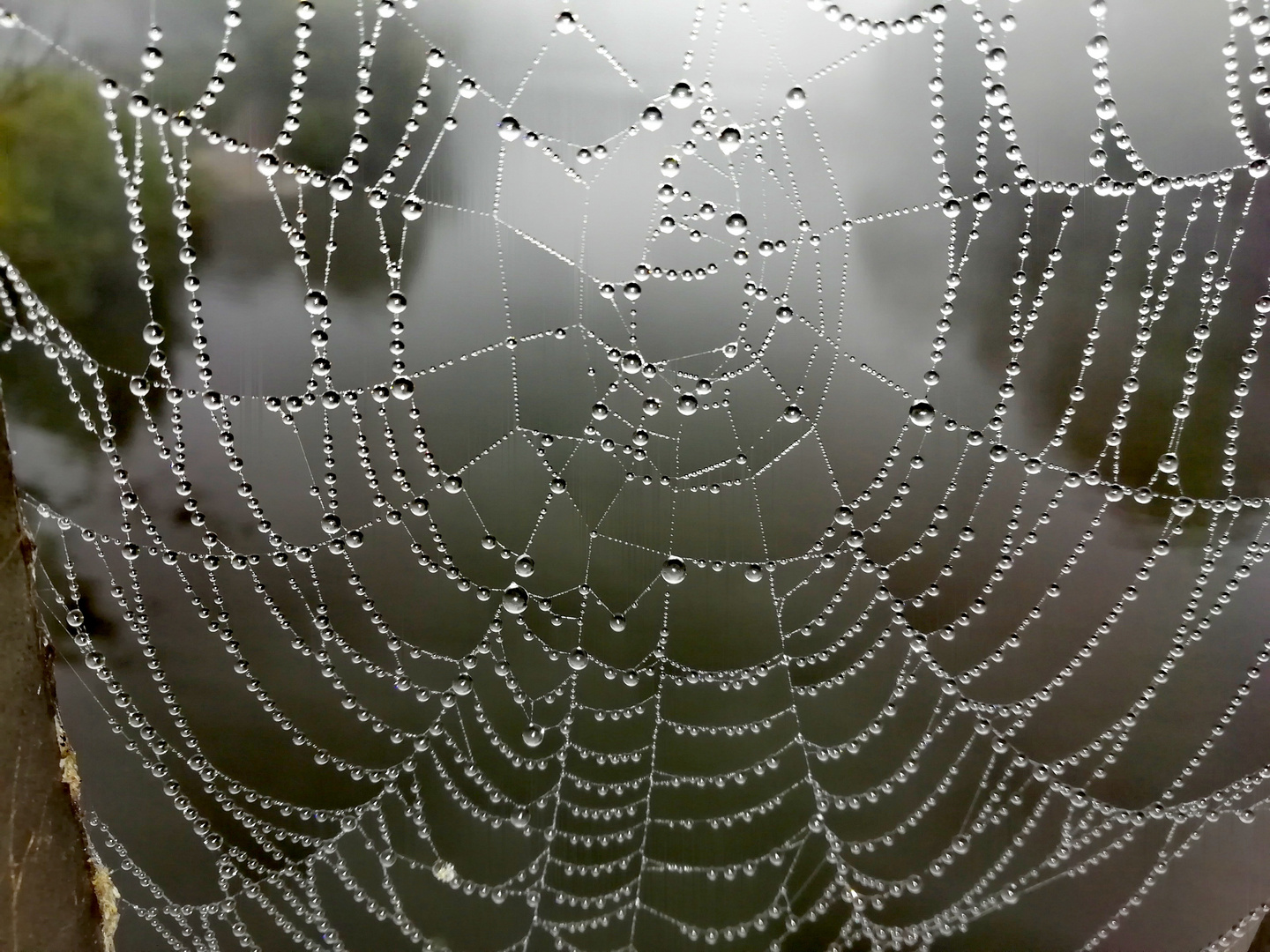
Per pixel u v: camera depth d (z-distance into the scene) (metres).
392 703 0.31
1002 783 0.31
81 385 0.30
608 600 0.33
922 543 0.33
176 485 0.31
